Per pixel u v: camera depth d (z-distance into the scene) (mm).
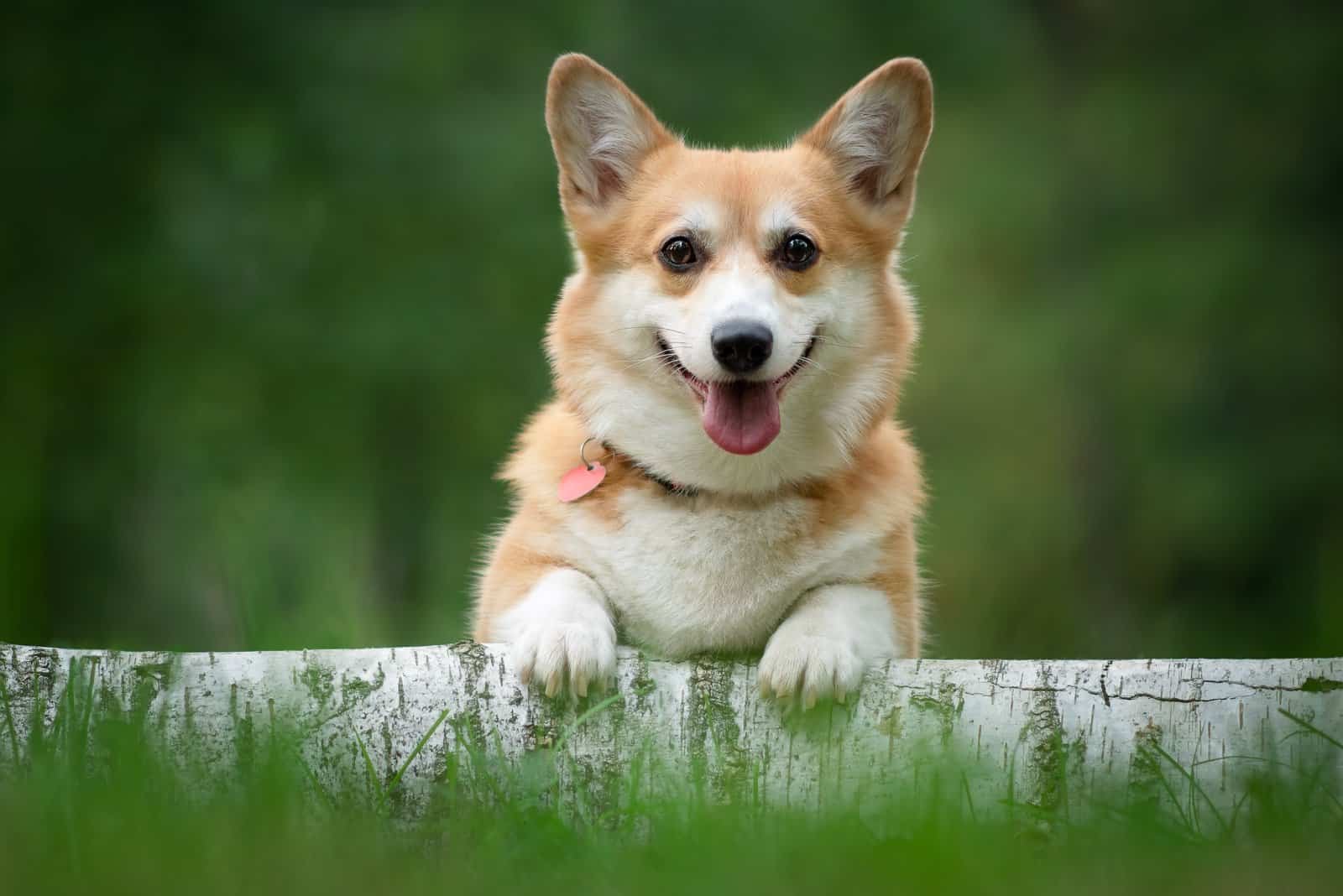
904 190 6055
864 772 4668
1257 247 15758
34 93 12406
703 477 5480
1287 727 4586
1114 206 17594
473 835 4215
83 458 12867
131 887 3594
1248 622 15609
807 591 5477
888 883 3721
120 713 4613
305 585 8852
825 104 14555
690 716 4746
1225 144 16922
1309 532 15445
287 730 4559
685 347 5406
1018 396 18875
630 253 5793
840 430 5598
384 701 4672
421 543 14562
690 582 5398
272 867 3754
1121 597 17484
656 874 3896
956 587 19016
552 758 4633
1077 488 18219
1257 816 4332
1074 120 18578
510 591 5527
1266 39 16594
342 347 13094
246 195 12961
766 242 5648
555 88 5996
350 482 14453
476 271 13594
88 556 12969
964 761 4496
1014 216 18422
